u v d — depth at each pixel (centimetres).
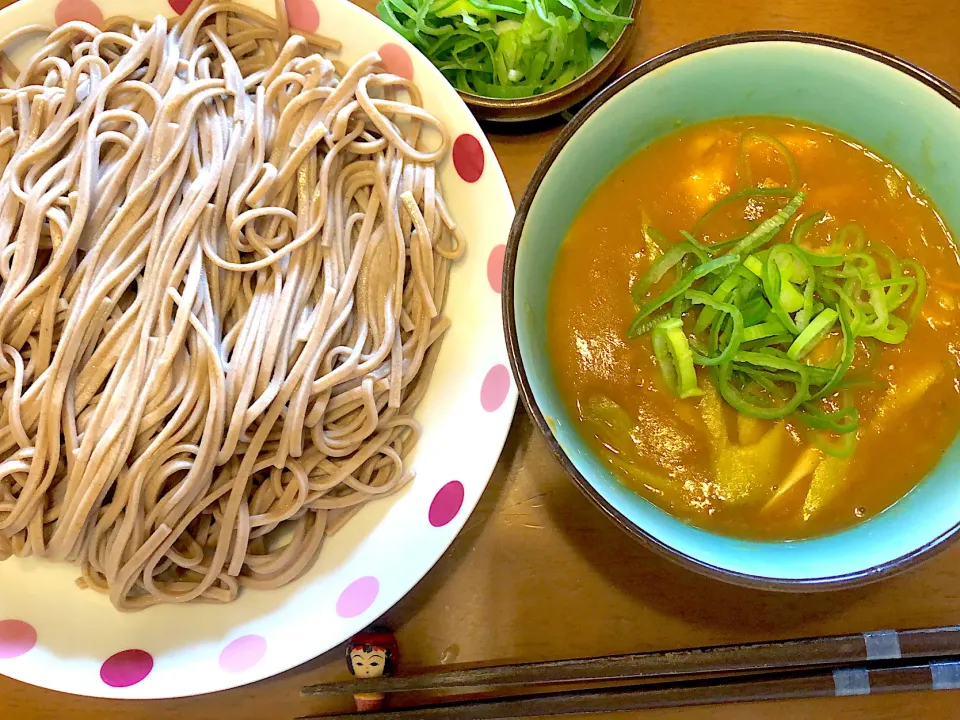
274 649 25
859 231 24
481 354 28
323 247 29
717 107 24
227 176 28
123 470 27
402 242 29
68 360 27
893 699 26
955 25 30
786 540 22
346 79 29
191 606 27
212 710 27
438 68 31
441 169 30
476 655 27
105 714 27
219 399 26
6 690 27
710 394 23
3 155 29
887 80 22
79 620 27
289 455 28
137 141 28
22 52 29
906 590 26
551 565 27
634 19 29
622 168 24
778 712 26
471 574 27
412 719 26
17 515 26
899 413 23
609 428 23
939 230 23
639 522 20
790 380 23
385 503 28
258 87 30
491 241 28
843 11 30
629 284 24
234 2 30
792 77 23
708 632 26
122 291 27
